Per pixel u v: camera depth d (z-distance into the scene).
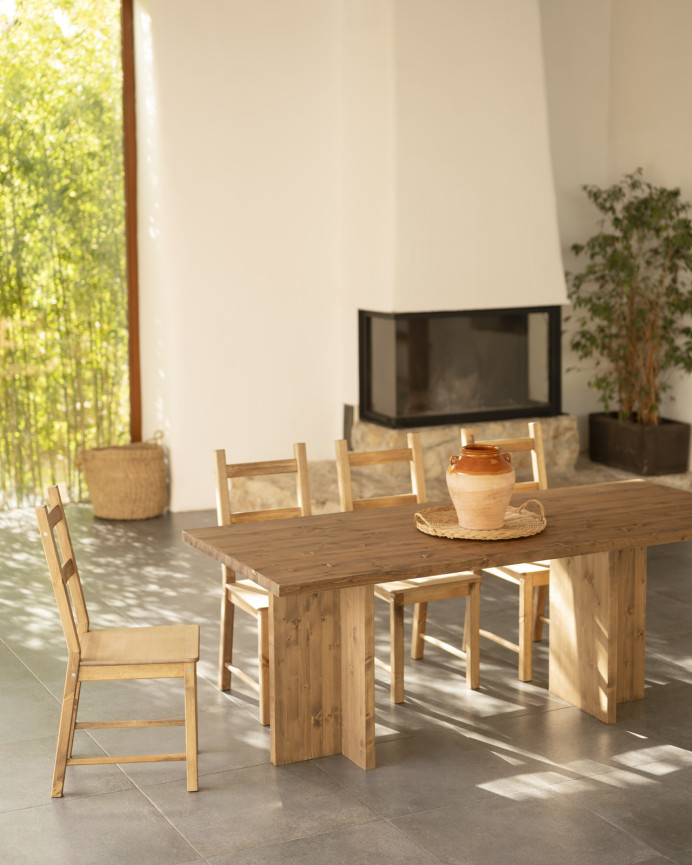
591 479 6.75
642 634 3.76
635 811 2.98
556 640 3.79
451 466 3.38
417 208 6.34
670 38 6.84
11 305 6.57
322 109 6.74
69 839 2.84
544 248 6.70
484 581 5.27
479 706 3.72
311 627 3.28
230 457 6.82
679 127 6.83
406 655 4.24
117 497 6.44
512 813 2.97
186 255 6.52
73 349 6.75
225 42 6.44
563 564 3.73
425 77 6.27
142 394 6.95
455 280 6.46
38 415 6.73
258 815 2.97
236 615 4.73
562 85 7.32
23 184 6.51
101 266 6.75
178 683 3.96
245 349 6.77
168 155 6.40
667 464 6.87
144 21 6.41
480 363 6.70
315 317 6.93
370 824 2.92
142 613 4.76
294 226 6.79
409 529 3.46
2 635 4.49
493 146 6.49
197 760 3.15
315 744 3.33
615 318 7.07
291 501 6.18
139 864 2.72
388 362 6.53
